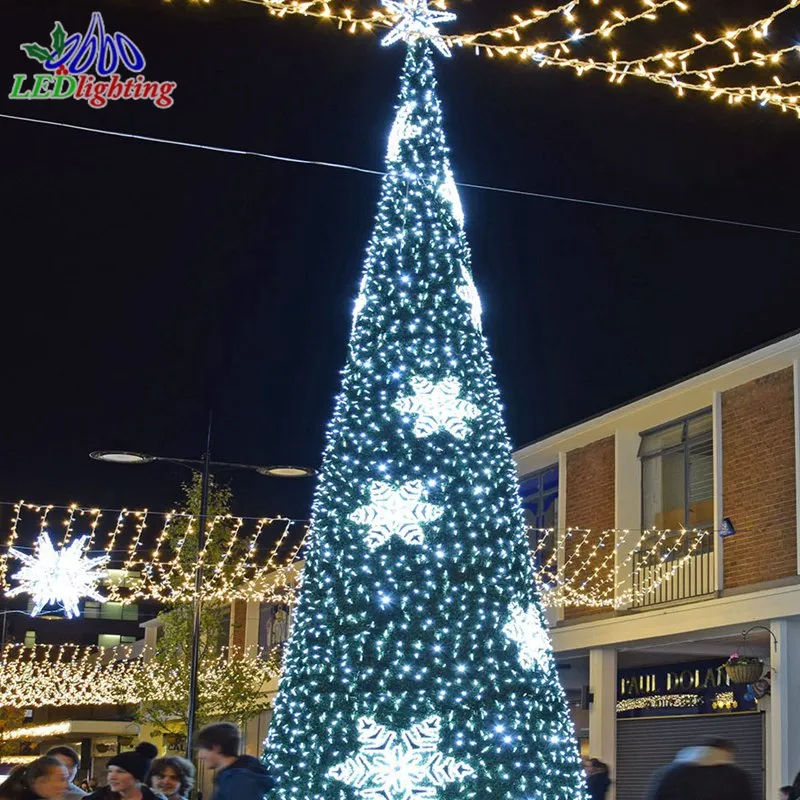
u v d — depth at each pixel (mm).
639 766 21516
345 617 10914
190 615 27156
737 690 19578
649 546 20359
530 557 11594
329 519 11297
